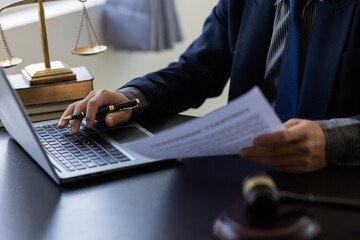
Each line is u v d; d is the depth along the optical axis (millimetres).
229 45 1726
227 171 1089
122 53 2818
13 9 2406
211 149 1003
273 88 1610
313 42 1462
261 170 1080
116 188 1047
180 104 1623
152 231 886
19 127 1114
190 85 1669
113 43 2736
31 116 1490
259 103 879
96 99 1351
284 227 782
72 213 962
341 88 1438
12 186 1082
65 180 1066
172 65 1708
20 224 937
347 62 1420
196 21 3309
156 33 2752
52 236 893
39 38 2344
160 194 1012
